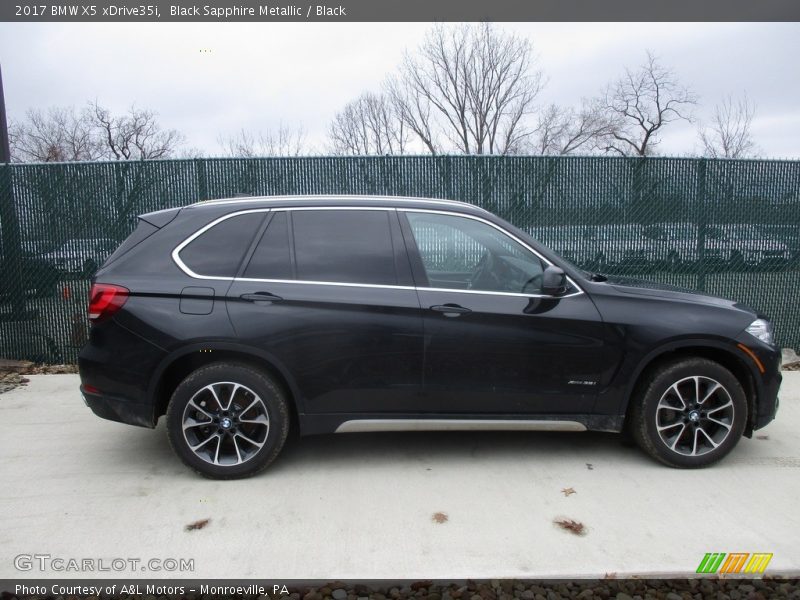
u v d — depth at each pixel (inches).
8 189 255.0
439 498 140.5
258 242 151.6
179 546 120.3
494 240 156.3
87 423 191.2
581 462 161.2
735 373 161.8
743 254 270.2
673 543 121.6
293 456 165.2
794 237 270.7
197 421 147.0
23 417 196.4
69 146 976.9
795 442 175.5
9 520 130.1
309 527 127.5
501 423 153.2
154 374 144.7
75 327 261.4
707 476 152.5
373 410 150.8
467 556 117.1
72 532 125.3
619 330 150.8
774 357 155.9
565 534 124.9
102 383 146.3
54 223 257.6
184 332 143.5
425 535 124.5
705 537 123.9
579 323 150.6
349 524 128.8
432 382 149.6
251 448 149.9
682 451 154.9
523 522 129.7
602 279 171.2
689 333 151.3
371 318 147.1
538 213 264.8
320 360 146.8
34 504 137.3
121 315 144.7
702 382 154.0
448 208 157.6
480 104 911.7
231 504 137.3
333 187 261.0
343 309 146.6
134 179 256.5
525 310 150.1
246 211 154.4
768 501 139.3
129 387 145.3
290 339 145.4
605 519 131.0
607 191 265.4
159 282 146.4
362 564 114.4
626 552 118.4
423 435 181.6
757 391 156.2
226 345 144.0
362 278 150.1
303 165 259.6
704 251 268.8
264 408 146.5
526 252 155.9
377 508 135.6
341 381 148.1
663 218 267.4
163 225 154.1
